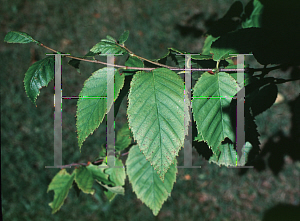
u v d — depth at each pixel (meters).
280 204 3.58
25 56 4.70
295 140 2.04
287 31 1.04
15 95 4.39
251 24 1.29
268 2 1.22
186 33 4.82
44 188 3.80
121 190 1.41
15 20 5.06
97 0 5.20
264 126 3.99
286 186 3.71
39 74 0.89
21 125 4.20
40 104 4.32
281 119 3.99
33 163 3.97
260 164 3.75
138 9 5.12
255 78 1.05
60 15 5.09
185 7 5.09
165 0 5.19
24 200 3.73
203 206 3.70
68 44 4.84
